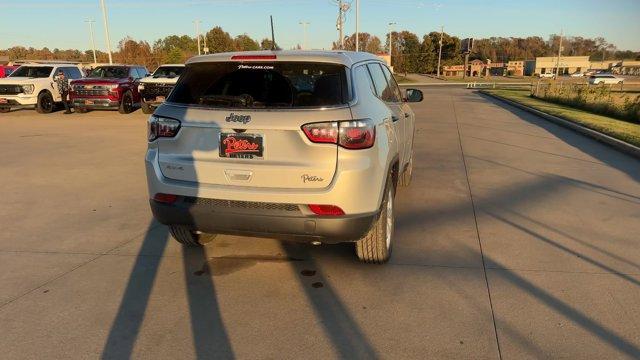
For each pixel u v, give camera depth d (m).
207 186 3.62
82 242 4.78
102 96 17.45
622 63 116.75
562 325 3.28
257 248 4.62
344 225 3.46
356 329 3.24
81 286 3.84
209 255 4.47
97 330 3.22
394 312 3.46
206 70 3.90
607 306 3.52
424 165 8.55
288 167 3.45
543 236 4.95
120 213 5.71
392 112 4.59
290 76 3.71
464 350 3.00
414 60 97.62
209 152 3.62
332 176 3.43
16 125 14.38
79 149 10.12
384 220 4.00
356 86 3.69
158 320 3.35
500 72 123.62
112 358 2.93
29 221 5.42
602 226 5.25
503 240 4.83
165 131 3.75
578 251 4.55
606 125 13.69
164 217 3.81
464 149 10.28
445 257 4.41
